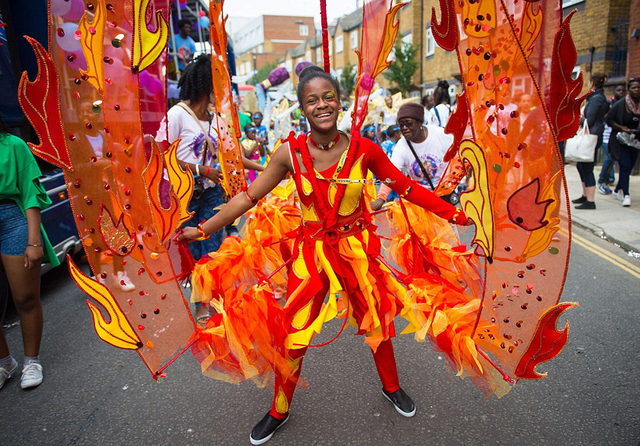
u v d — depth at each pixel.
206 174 3.46
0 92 4.25
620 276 4.48
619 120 6.84
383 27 2.19
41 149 1.80
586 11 11.57
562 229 1.77
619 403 2.56
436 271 2.66
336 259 2.16
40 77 1.77
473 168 1.91
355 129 2.14
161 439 2.48
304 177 2.12
